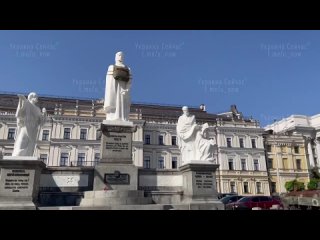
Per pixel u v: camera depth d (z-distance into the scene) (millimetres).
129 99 13805
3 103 50906
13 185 9836
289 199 22141
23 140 10461
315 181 39375
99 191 11047
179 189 13023
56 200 11297
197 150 12891
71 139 50000
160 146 53844
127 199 10844
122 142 12578
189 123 13336
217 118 58562
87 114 52312
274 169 58125
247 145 57562
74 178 12070
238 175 55156
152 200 11617
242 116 61719
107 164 12125
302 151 60250
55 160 48594
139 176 12883
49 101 54344
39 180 10781
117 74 13633
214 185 12156
